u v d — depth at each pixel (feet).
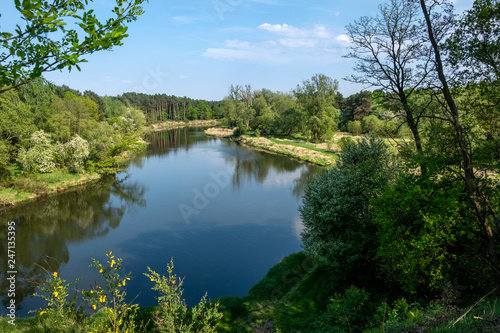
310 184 63.00
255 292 57.52
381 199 41.16
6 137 127.75
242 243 80.89
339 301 42.29
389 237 38.86
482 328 20.63
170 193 123.03
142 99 377.91
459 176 36.81
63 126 148.05
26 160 124.77
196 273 67.00
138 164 173.88
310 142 239.91
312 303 49.21
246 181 138.62
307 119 241.14
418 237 36.70
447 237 36.17
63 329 21.17
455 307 30.30
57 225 93.66
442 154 39.17
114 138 172.76
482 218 34.22
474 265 37.68
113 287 21.79
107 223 95.09
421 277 40.04
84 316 22.53
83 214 102.63
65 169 139.95
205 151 215.10
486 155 33.78
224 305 52.21
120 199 117.29
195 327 37.01
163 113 429.79
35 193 118.11
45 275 65.67
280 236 84.89
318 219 55.67
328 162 163.63
